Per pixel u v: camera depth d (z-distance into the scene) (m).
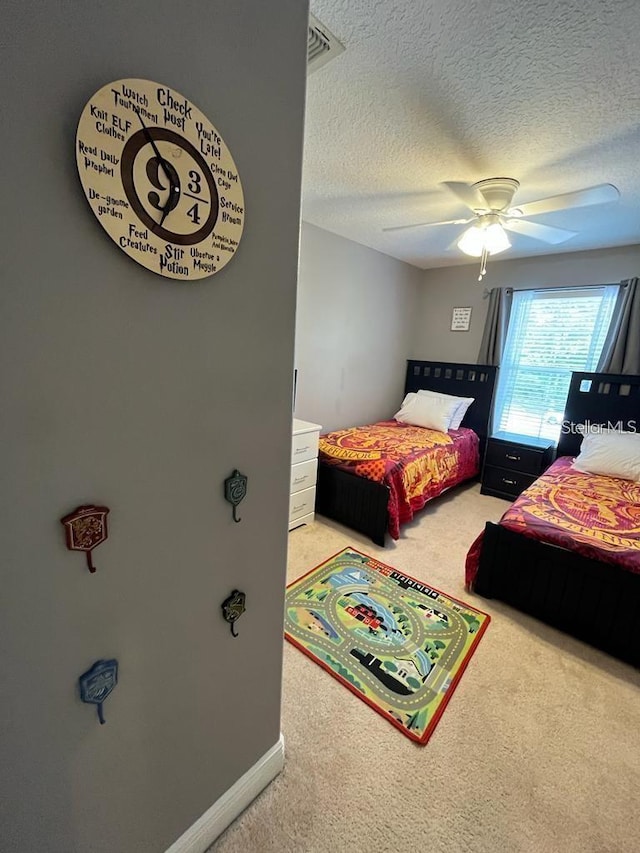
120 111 0.53
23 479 0.54
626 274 3.10
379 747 1.31
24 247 0.48
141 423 0.66
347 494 2.84
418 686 1.56
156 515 0.72
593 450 2.85
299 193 0.82
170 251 0.62
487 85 1.33
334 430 3.78
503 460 3.53
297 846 1.04
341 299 3.51
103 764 0.75
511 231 2.55
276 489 0.95
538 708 1.47
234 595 0.92
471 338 4.06
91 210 0.53
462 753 1.30
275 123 0.74
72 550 0.61
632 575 1.64
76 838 0.74
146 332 0.63
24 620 0.58
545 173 1.96
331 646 1.75
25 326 0.50
